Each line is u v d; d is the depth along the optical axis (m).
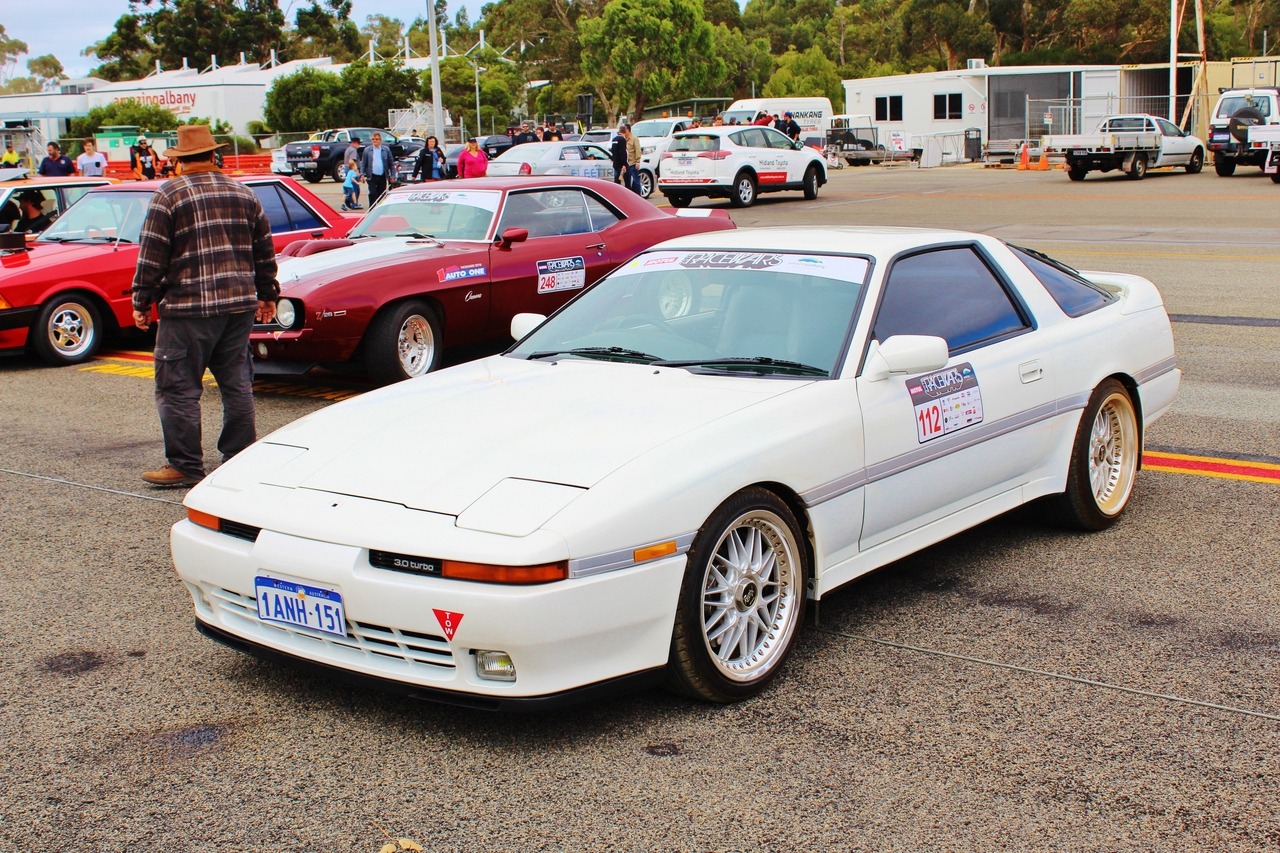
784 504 3.81
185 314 5.98
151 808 3.15
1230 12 84.31
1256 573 4.75
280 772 3.32
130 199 11.04
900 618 4.38
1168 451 6.63
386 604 3.30
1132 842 2.90
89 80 68.19
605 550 3.28
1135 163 29.62
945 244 4.82
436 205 9.51
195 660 4.11
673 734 3.49
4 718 3.68
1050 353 4.93
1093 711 3.60
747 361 4.23
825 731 3.49
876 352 4.21
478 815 3.07
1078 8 72.81
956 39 75.81
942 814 3.04
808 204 24.66
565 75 86.00
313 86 57.91
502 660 3.25
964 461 4.50
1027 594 4.59
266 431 7.56
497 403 4.05
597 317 4.82
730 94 91.62
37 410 8.36
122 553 5.27
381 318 8.34
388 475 3.62
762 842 2.93
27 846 2.97
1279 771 3.23
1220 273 13.05
